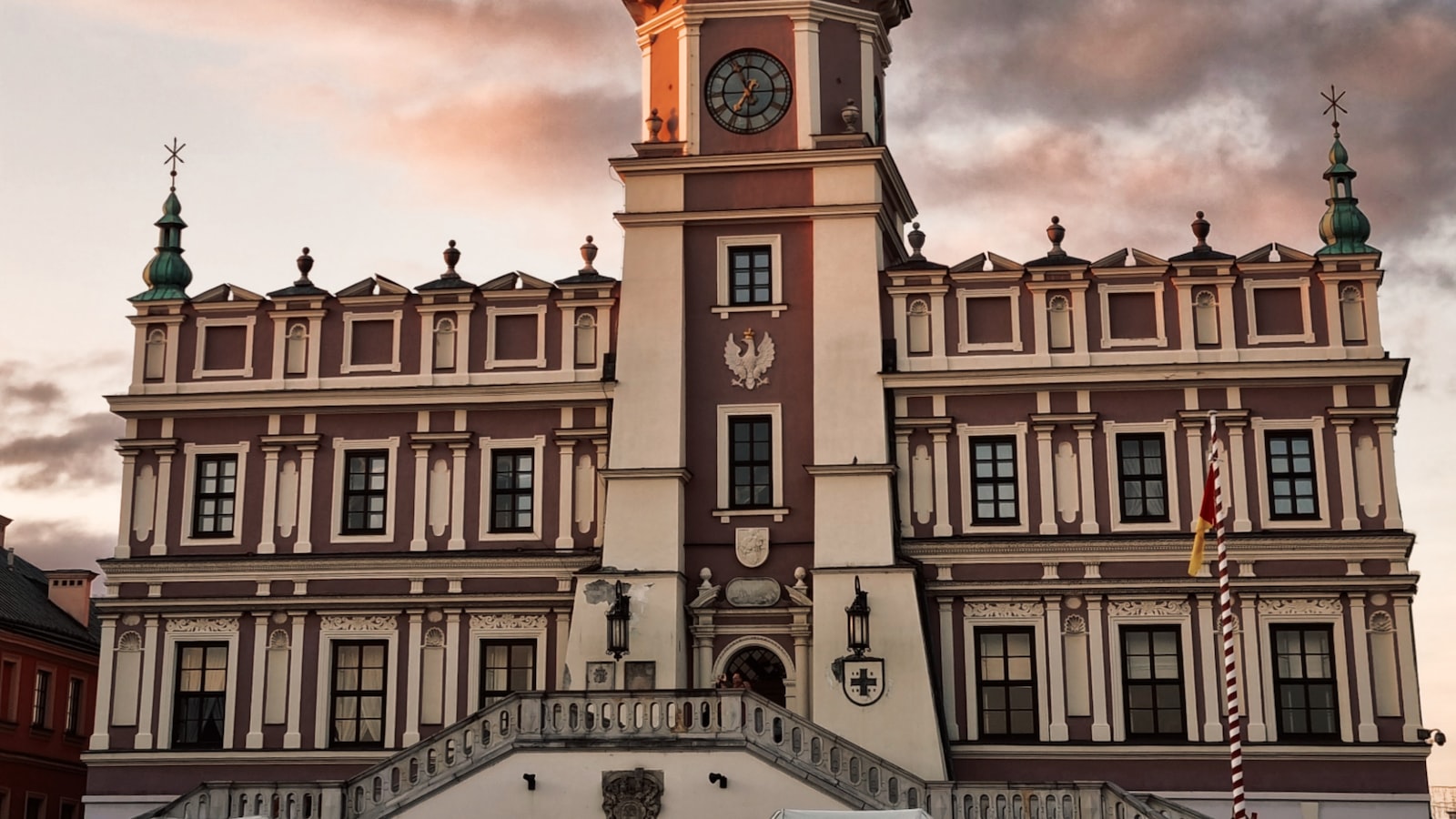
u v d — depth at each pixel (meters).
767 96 49.66
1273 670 45.16
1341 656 44.97
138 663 48.34
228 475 49.44
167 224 52.03
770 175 48.62
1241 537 45.66
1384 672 44.91
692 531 46.78
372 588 48.19
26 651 59.75
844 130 49.72
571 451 48.41
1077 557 46.12
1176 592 45.66
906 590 45.00
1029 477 46.81
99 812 47.50
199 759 47.44
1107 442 46.84
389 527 48.53
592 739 40.31
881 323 47.66
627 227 48.66
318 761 47.22
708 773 39.91
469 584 47.94
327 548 48.56
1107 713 45.22
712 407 47.53
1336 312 46.72
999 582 46.03
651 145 49.25
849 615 44.56
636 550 46.12
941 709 45.31
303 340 49.81
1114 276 47.56
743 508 46.78
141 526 49.22
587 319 49.09
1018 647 46.00
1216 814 44.38
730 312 48.06
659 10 51.22
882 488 45.94
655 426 47.06
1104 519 46.38
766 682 46.19
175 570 48.66
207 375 49.84
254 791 40.56
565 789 40.12
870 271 47.72
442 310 49.50
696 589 46.41
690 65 49.94
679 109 49.88
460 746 40.75
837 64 50.22
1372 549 45.50
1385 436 46.16
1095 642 45.69
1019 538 46.19
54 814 60.88
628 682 45.16
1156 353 46.91
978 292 47.72
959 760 45.19
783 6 50.03
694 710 40.34
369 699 47.72
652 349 47.69
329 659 47.88
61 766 61.41
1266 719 44.84
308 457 49.19
